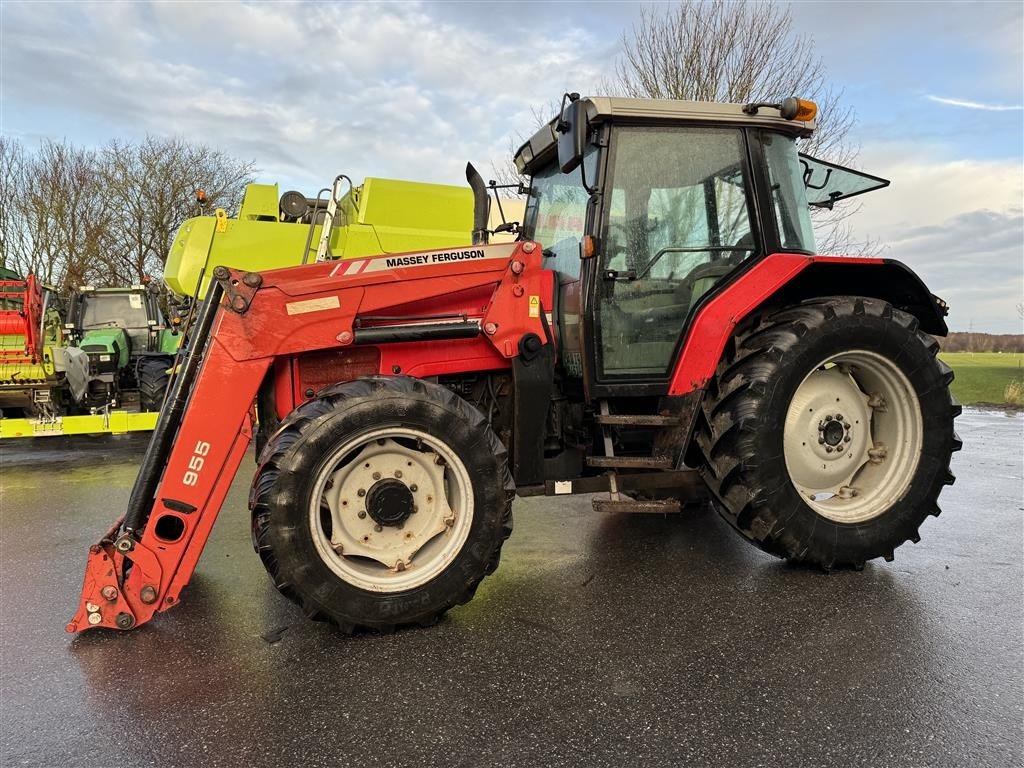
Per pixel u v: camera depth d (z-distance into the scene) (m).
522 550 3.78
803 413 3.38
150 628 2.82
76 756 1.94
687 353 3.27
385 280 2.95
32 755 1.95
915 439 3.42
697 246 3.41
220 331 2.75
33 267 23.75
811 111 3.45
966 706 2.13
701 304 3.36
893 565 3.44
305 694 2.26
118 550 2.70
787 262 3.43
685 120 3.34
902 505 3.38
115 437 9.37
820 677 2.32
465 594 2.79
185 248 7.21
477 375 3.37
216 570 3.57
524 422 3.17
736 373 3.23
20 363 7.79
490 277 3.10
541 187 4.11
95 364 9.84
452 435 2.77
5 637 2.75
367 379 2.77
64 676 2.41
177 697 2.26
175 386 2.92
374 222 7.36
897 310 3.41
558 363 3.62
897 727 2.02
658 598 3.04
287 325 2.82
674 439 3.29
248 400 2.78
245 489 5.68
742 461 3.12
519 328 3.13
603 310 3.30
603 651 2.54
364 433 2.67
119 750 1.97
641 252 3.35
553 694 2.24
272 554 2.57
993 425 8.90
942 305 3.71
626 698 2.20
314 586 2.60
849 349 3.27
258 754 1.94
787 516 3.18
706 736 1.99
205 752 1.95
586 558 3.63
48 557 3.86
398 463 2.84
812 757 1.89
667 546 3.82
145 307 11.70
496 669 2.41
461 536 2.79
